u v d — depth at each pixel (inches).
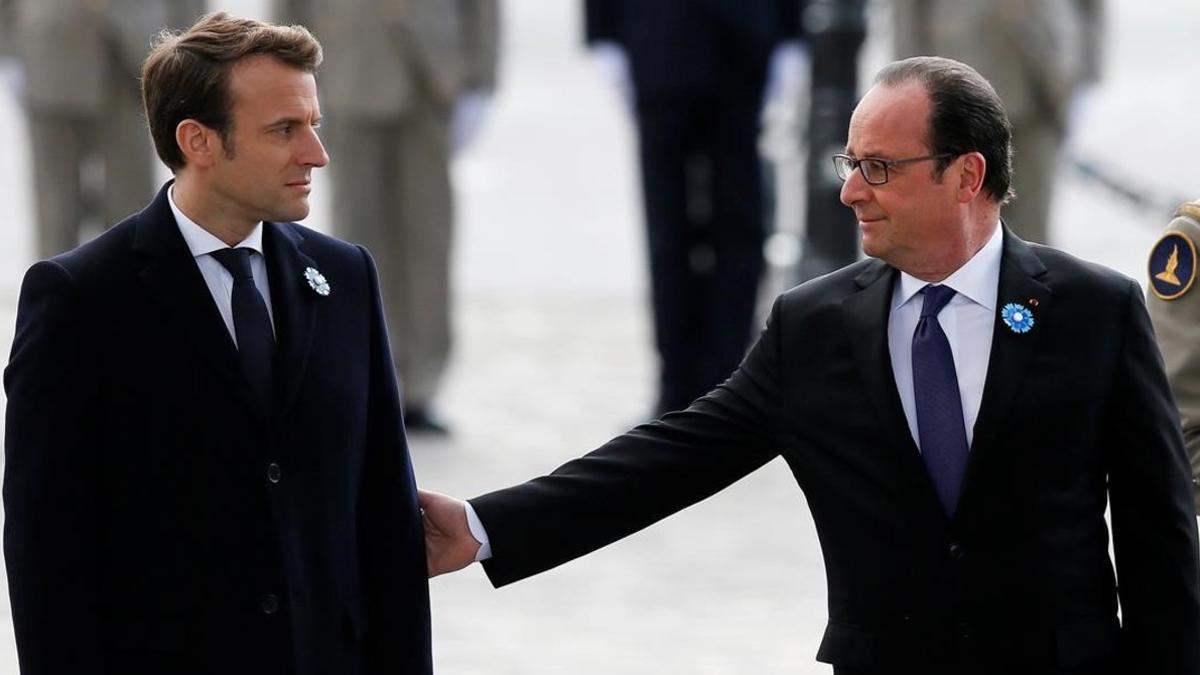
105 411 544.4
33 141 1315.2
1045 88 1221.1
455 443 1228.5
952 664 559.8
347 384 561.6
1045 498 558.3
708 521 1089.4
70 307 541.0
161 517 544.4
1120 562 572.1
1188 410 620.1
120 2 1294.3
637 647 887.7
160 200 557.6
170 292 546.0
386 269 1270.9
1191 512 567.5
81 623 536.7
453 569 613.3
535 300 1706.4
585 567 1007.6
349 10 1253.1
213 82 541.3
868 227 564.7
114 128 1312.7
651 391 1371.8
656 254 1253.1
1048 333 564.7
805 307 584.4
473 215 2114.9
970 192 561.6
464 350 1508.4
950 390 565.3
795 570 1000.9
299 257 563.5
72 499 538.0
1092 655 558.3
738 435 597.6
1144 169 2340.1
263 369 552.1
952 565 558.3
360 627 569.3
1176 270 622.8
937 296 570.9
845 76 1347.2
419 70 1255.5
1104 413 564.1
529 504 610.5
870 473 565.6
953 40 1225.4
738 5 1228.5
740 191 1248.8
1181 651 563.2
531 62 3353.8
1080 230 1973.4
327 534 555.8
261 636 545.6
